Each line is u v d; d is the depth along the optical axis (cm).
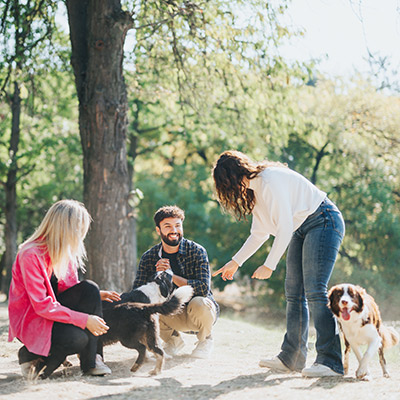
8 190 1581
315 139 1349
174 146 2206
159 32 956
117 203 898
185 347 536
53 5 911
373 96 1830
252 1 907
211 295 485
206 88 1091
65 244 366
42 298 353
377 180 1892
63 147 1722
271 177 382
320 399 309
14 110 1392
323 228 388
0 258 2284
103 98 877
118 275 891
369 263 1919
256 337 638
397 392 327
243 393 327
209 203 2106
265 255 2022
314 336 663
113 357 473
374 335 377
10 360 468
